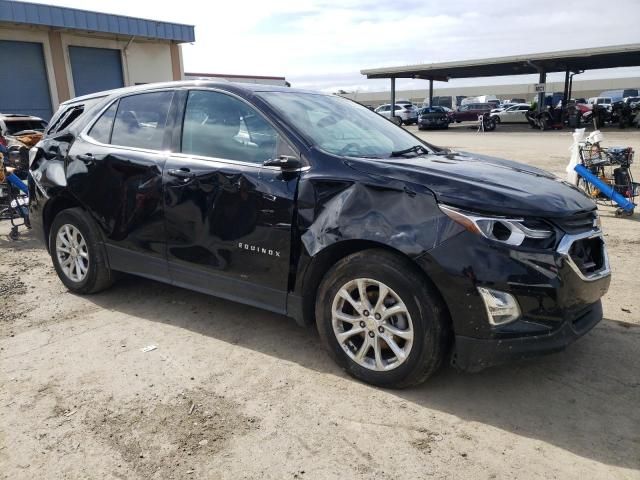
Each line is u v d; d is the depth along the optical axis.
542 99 32.09
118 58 21.25
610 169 9.13
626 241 6.46
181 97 4.12
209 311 4.40
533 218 2.86
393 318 3.10
